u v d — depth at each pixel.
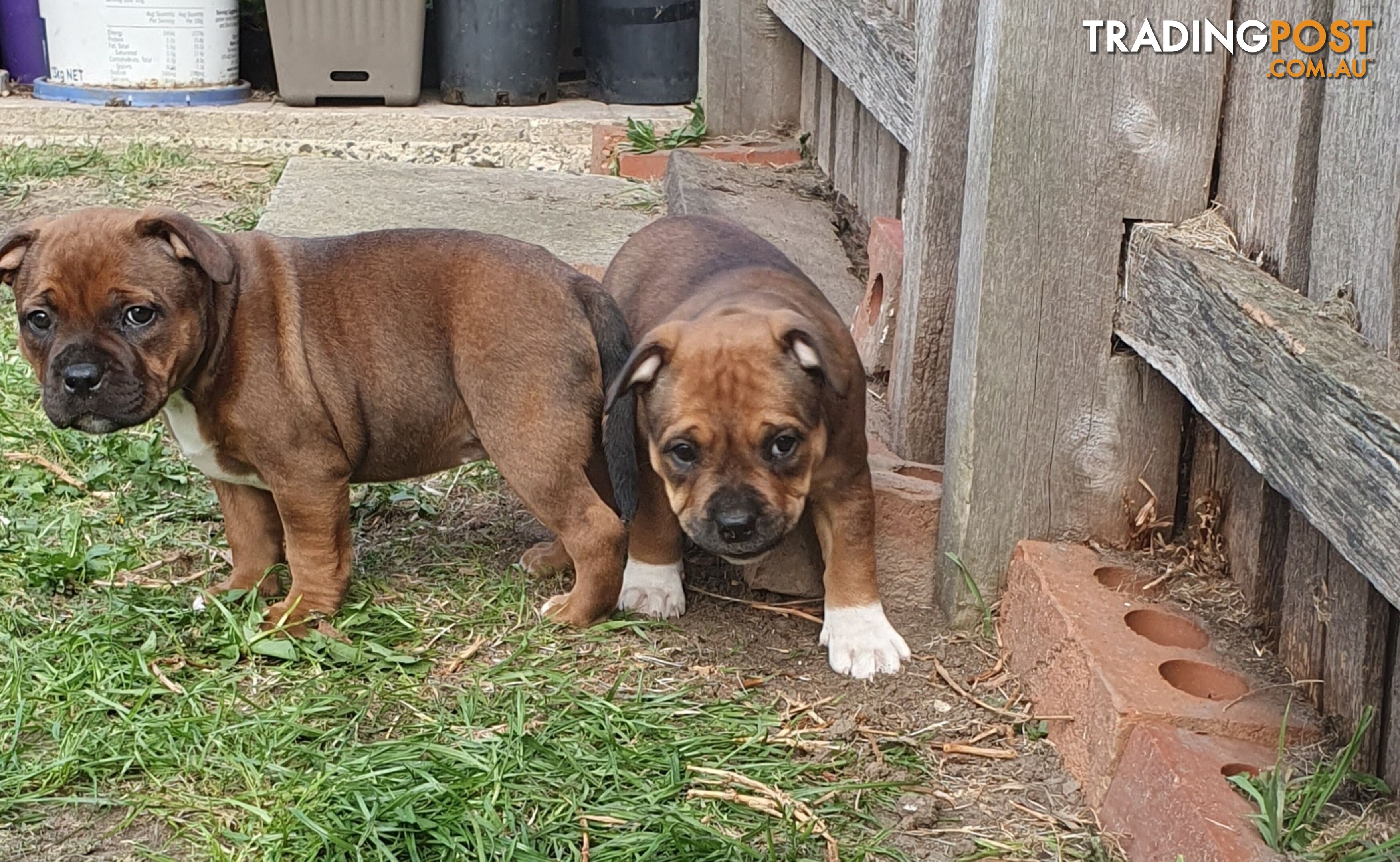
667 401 1.04
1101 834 0.89
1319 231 0.91
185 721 0.97
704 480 1.03
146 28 2.49
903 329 1.30
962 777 0.96
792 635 1.15
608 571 1.12
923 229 1.25
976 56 1.08
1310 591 0.94
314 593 1.12
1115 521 1.11
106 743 0.95
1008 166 1.04
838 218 1.96
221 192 2.25
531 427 1.09
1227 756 0.88
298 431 1.09
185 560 1.22
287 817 0.88
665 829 0.88
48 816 0.90
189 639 1.09
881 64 1.61
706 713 1.02
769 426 1.01
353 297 1.11
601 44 2.61
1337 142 0.89
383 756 0.94
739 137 2.38
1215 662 0.97
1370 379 0.80
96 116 2.47
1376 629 0.88
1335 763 0.88
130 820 0.89
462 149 2.47
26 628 1.09
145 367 1.02
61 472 1.35
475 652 1.09
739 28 2.35
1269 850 0.80
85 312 1.01
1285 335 0.86
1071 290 1.07
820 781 0.95
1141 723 0.90
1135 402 1.09
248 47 2.74
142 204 2.17
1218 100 1.03
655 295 1.27
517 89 2.58
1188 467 1.11
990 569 1.12
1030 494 1.10
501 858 0.85
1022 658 1.06
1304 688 0.94
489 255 1.12
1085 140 1.04
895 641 1.09
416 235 1.14
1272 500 1.01
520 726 0.97
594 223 2.03
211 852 0.86
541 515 1.12
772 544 1.02
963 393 1.10
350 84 2.55
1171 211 1.05
